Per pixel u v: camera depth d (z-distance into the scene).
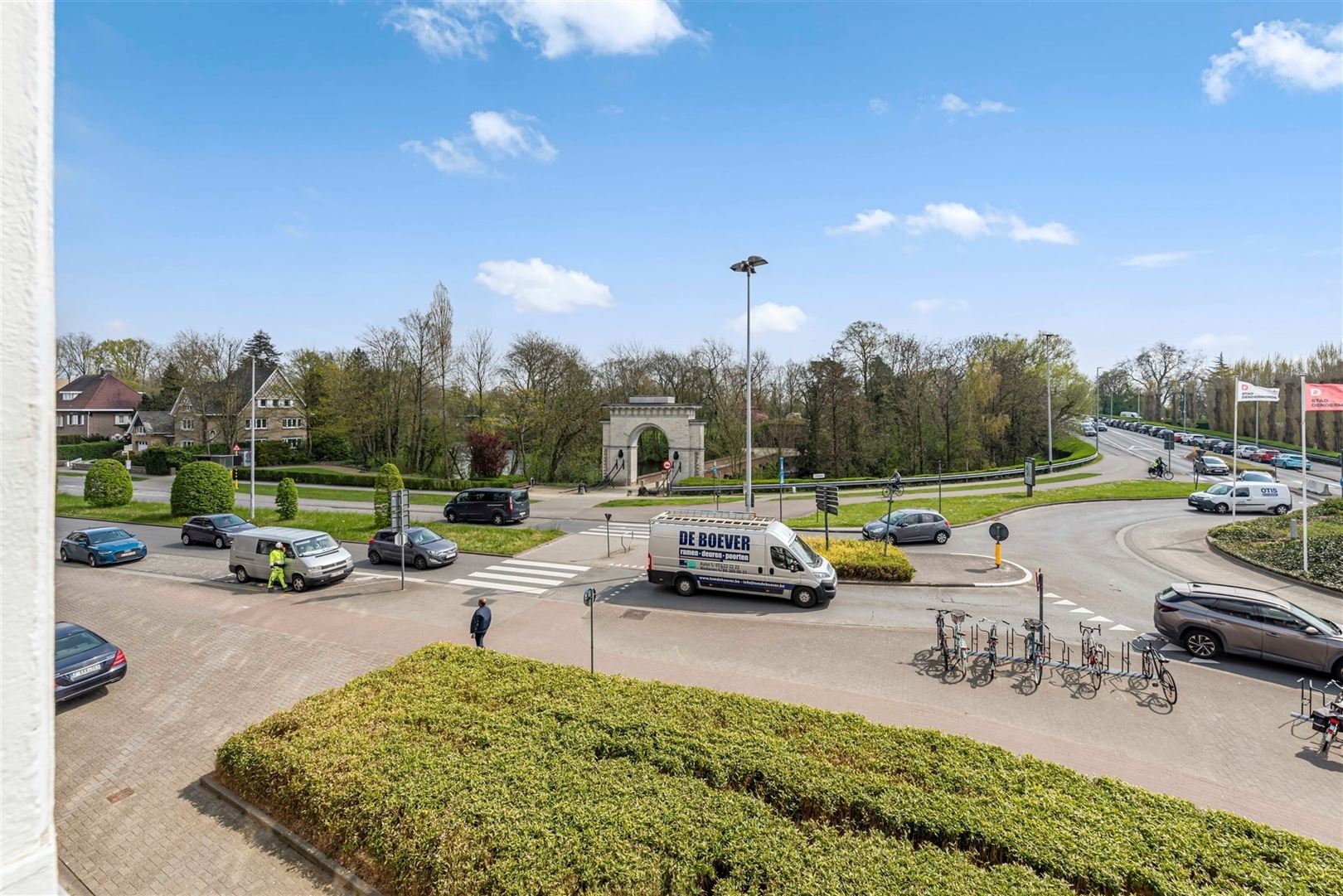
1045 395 55.91
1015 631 15.93
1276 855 7.00
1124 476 46.84
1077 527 28.83
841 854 6.98
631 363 67.06
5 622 1.17
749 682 13.09
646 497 41.16
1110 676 13.31
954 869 6.80
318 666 13.73
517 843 7.06
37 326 1.19
